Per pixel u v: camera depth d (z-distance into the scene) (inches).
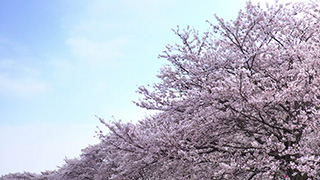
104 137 328.8
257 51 305.4
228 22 327.0
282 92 244.1
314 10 329.1
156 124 309.3
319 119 234.7
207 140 306.3
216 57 320.5
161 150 294.8
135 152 312.2
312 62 264.2
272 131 289.4
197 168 301.3
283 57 299.9
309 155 249.0
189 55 327.0
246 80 241.1
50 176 880.3
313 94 249.1
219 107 271.6
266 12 328.2
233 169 245.0
